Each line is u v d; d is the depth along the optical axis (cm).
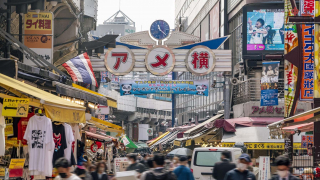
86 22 3109
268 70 2305
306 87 1823
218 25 3634
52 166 1079
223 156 1011
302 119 1475
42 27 1817
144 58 2731
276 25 2822
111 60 2722
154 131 8581
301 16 1778
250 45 2817
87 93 1480
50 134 1023
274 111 2616
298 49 1836
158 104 8306
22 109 928
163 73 2725
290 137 1986
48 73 1481
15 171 962
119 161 1984
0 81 964
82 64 1848
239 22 3131
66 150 1139
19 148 1104
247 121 2395
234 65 3247
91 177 925
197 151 1347
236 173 771
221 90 3659
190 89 2752
